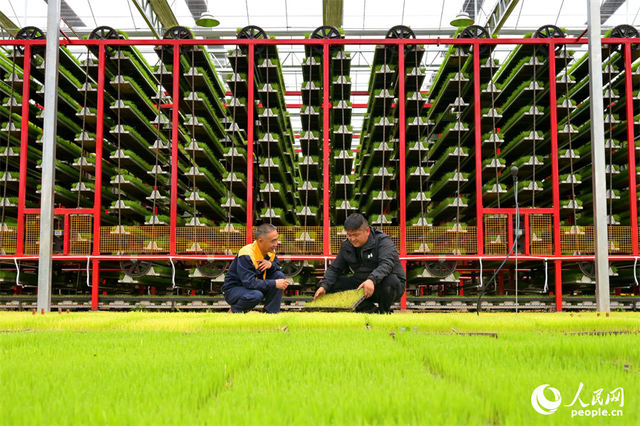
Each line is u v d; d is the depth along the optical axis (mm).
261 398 1557
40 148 13531
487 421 1451
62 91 12359
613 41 11219
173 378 1832
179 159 15508
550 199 13547
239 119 13695
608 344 2771
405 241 10781
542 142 12578
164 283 13484
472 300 10883
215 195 14578
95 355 2467
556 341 3008
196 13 20125
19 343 3119
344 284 6832
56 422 1337
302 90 12570
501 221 10906
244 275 6086
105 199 13383
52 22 9680
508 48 21281
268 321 4258
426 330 4195
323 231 10852
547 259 10633
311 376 1918
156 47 11680
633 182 10883
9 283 13070
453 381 1952
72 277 13828
